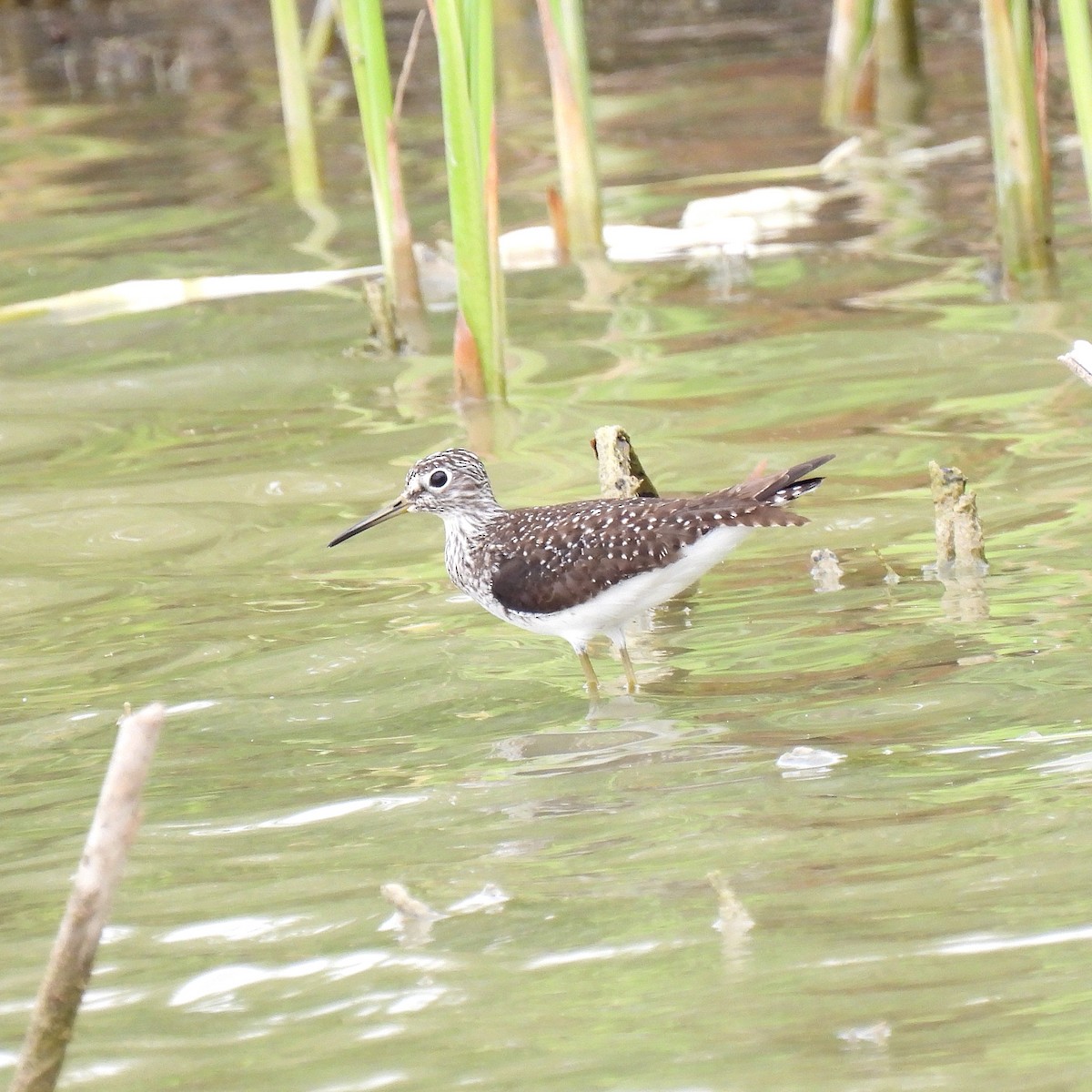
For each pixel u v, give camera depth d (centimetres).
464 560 1184
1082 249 1959
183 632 1222
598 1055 667
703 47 3312
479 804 918
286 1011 720
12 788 985
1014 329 1745
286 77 2450
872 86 2638
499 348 1661
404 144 2727
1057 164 2302
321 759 1002
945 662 1053
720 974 716
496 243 1644
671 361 1744
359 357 1834
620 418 1598
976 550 1211
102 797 593
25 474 1567
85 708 1097
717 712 1020
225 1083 669
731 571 1270
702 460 1475
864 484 1405
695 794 902
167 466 1568
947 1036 657
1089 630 1077
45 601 1298
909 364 1677
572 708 1055
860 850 816
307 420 1659
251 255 2191
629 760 962
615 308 1923
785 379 1669
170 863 872
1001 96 1844
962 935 728
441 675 1126
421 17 1797
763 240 2112
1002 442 1464
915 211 2170
